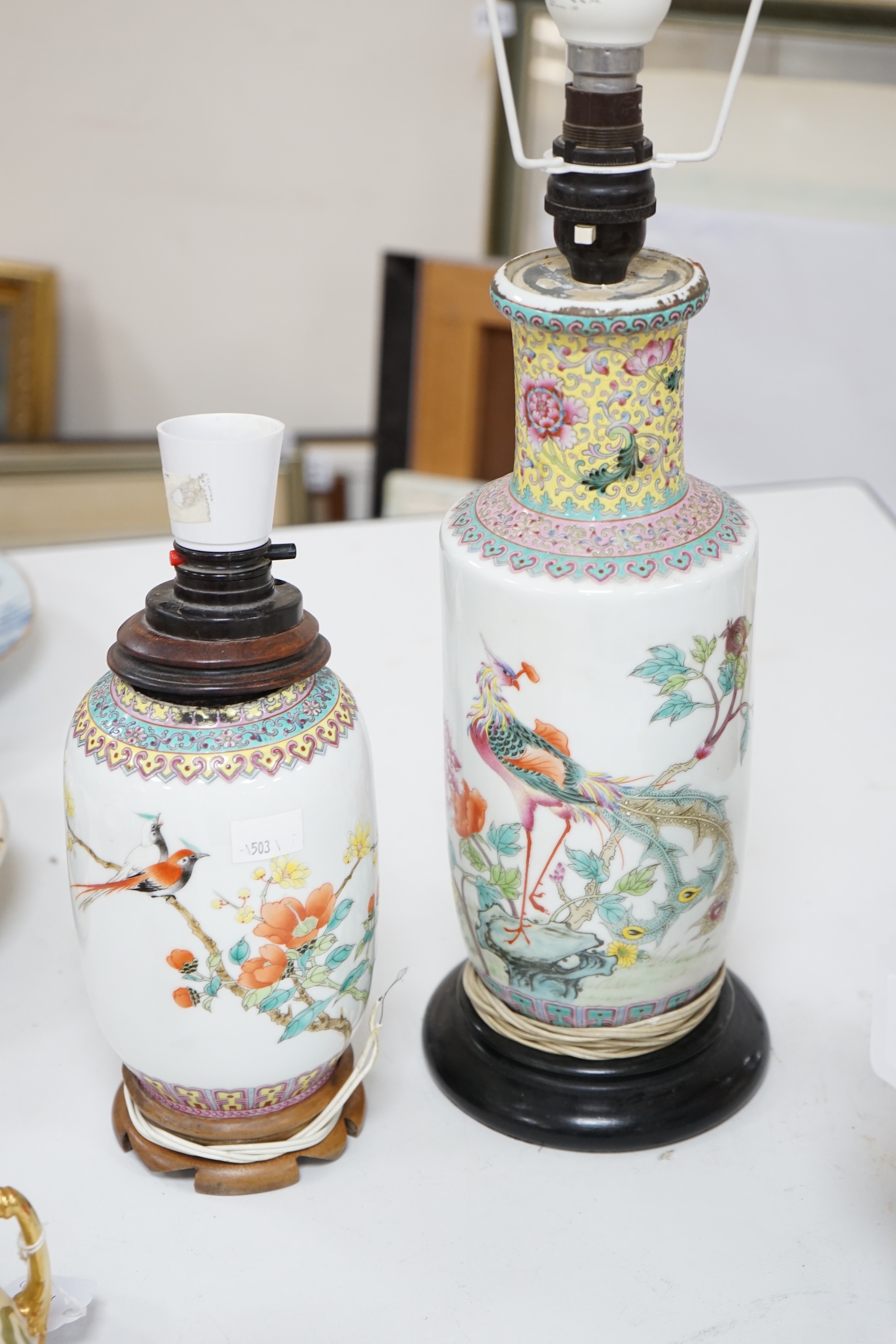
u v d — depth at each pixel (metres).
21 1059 0.63
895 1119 0.59
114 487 1.82
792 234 1.59
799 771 0.84
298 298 2.00
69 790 0.50
